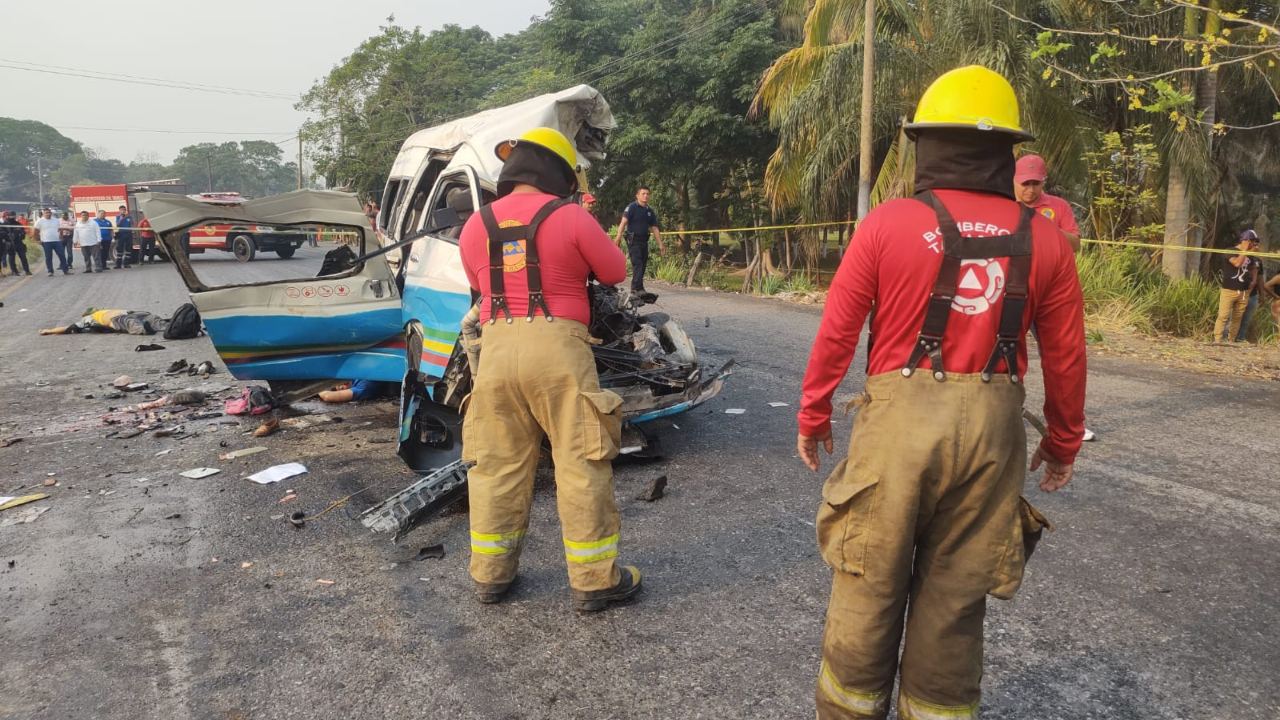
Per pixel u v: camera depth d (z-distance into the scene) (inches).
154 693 113.3
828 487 83.2
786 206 724.7
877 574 79.5
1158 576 139.9
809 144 599.2
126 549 160.7
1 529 171.5
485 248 128.2
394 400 273.6
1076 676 112.3
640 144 895.7
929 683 81.4
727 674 114.5
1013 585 78.2
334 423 247.6
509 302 126.9
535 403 128.0
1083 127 522.3
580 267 127.4
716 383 214.7
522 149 131.8
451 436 197.2
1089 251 488.4
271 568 151.4
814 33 594.2
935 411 75.7
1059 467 86.1
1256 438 215.9
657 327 235.3
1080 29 494.9
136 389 297.7
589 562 129.3
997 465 76.0
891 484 77.0
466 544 159.8
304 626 130.3
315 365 224.4
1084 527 159.8
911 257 76.2
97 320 432.5
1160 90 334.0
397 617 132.6
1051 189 550.6
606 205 989.8
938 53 526.9
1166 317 418.6
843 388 269.6
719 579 142.3
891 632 82.0
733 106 880.3
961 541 78.9
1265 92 585.6
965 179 78.6
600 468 129.5
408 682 114.6
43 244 800.9
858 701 83.7
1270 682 110.3
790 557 150.0
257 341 210.8
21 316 503.2
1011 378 76.8
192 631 129.6
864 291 78.7
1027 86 482.9
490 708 108.3
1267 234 668.1
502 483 133.1
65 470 208.8
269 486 194.2
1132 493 176.9
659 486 179.6
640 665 117.3
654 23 919.0
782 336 378.0
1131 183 540.1
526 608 134.3
